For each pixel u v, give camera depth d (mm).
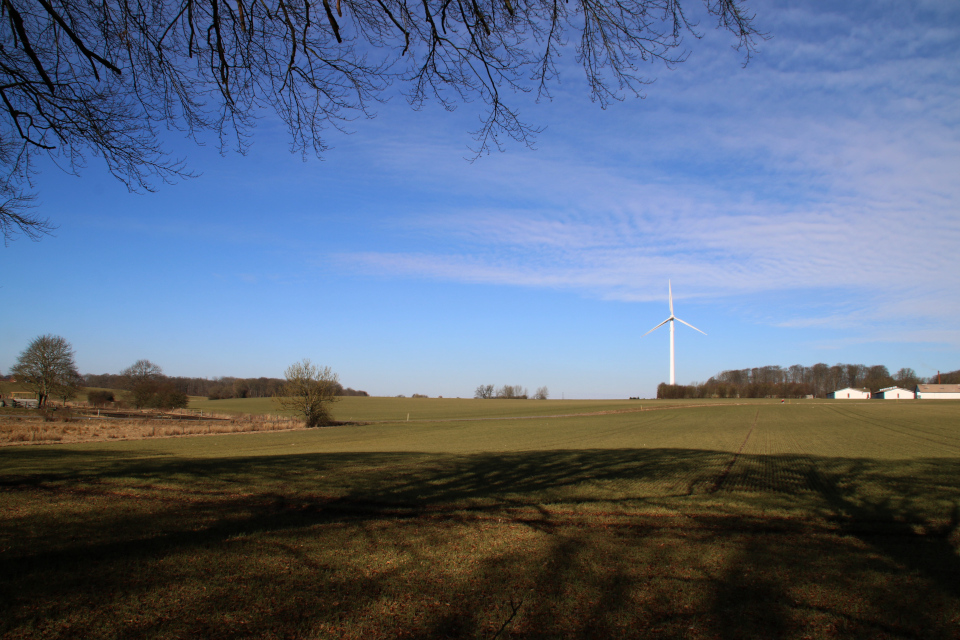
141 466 17781
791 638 5355
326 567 7195
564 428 46719
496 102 7191
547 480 15562
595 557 7828
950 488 14352
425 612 5754
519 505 11750
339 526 9562
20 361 57438
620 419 61188
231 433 41969
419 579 6789
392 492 13211
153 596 6020
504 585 6613
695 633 5410
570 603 6066
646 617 5746
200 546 8023
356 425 55562
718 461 21125
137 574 6727
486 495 12898
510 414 81000
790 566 7539
